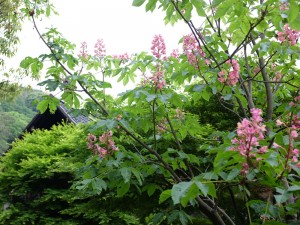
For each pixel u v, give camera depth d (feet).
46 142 26.63
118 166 8.63
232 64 9.21
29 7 10.05
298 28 6.15
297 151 5.41
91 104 9.86
